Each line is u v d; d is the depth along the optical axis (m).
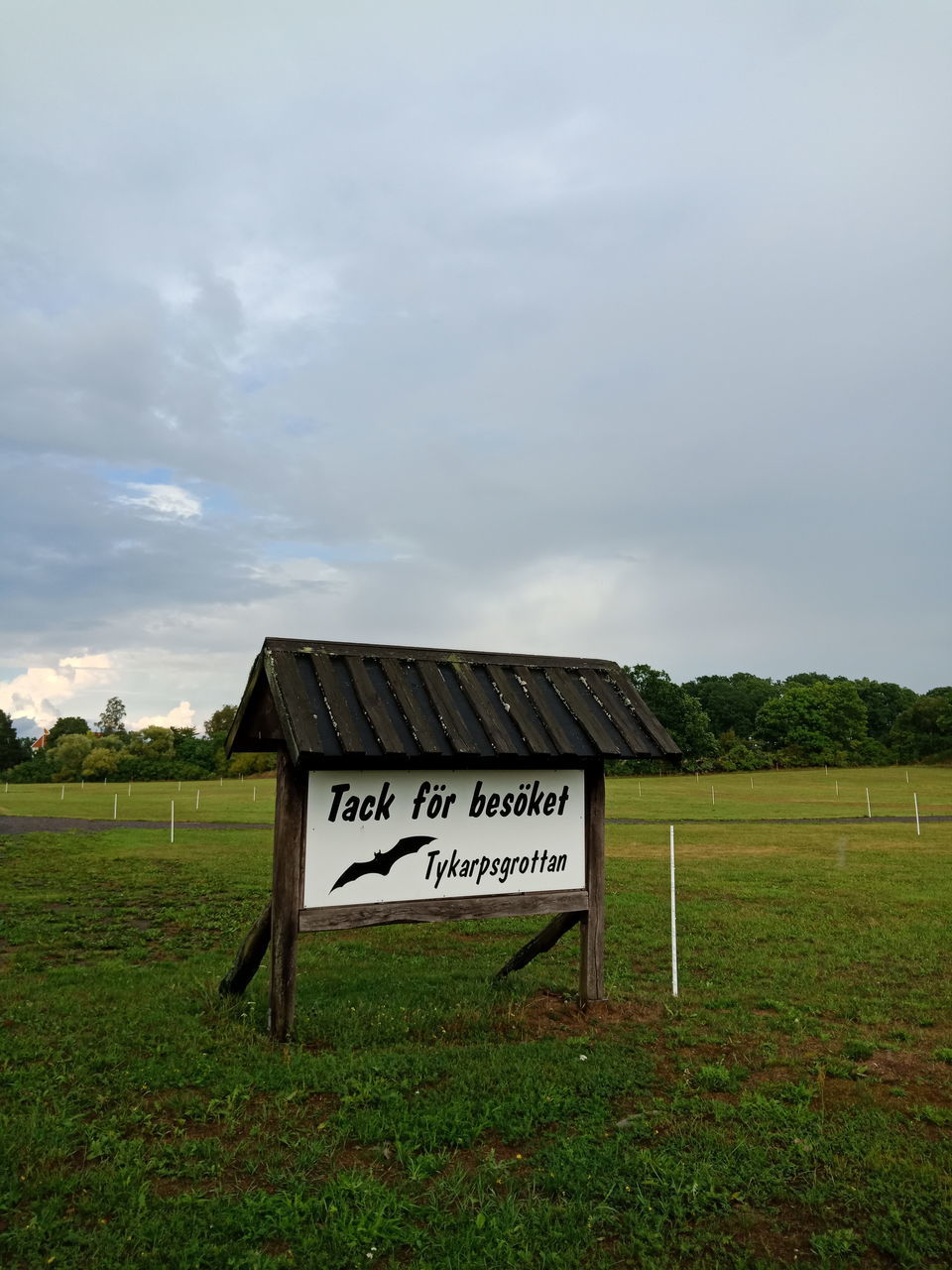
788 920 13.52
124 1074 6.38
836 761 101.31
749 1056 7.10
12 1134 5.25
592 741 8.15
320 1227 4.33
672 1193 4.73
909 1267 4.12
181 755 95.31
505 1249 4.18
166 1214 4.44
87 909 14.55
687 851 23.91
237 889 16.77
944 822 34.81
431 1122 5.50
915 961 10.71
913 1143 5.37
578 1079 6.35
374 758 6.97
